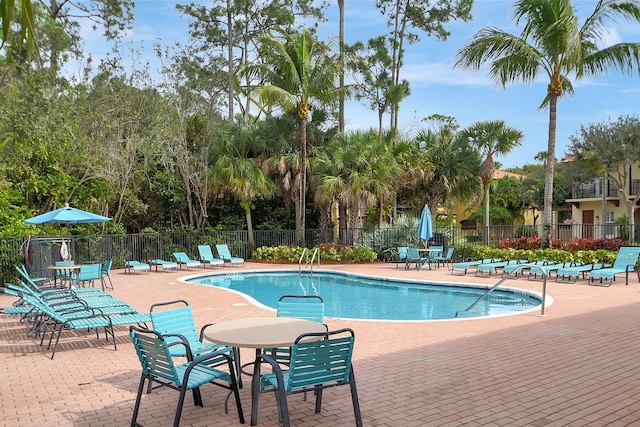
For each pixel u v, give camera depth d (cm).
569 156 2997
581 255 1745
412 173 2389
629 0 1609
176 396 530
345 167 2266
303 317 615
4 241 1472
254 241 2417
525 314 1002
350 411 484
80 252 1934
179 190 2502
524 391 540
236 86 2359
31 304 817
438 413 477
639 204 2980
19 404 509
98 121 1995
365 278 1738
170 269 2016
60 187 1922
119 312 803
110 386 567
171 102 2341
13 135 1528
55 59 1711
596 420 459
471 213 4047
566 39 1633
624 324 897
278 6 3145
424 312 1190
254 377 448
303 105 2184
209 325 562
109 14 2384
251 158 2372
